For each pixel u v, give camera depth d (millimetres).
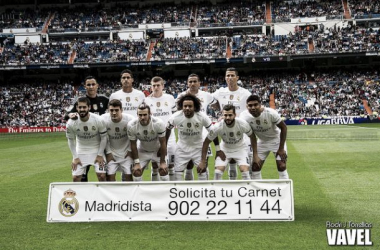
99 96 8898
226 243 5758
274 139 8500
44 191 10391
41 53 49406
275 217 6855
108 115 8234
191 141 8438
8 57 48656
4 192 10328
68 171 14203
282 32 51094
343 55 45250
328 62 49969
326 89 46094
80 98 7719
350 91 45250
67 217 7148
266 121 8102
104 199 7160
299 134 28859
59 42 51844
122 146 8430
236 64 51281
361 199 8383
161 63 47219
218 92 9875
